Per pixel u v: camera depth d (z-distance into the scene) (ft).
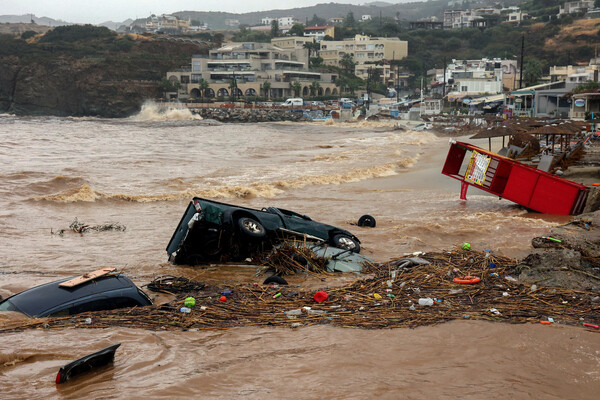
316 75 552.82
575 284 28.07
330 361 17.75
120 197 71.31
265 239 36.83
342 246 37.81
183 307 24.90
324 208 65.26
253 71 512.63
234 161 128.16
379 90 574.97
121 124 303.89
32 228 52.37
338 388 15.71
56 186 80.79
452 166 72.49
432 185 89.04
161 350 18.81
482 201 70.59
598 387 15.81
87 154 134.31
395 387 15.75
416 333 20.44
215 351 18.86
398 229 48.03
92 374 16.78
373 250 40.50
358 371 16.93
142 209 65.77
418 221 53.72
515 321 21.89
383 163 122.52
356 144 196.85
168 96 501.97
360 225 51.08
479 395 15.23
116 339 19.93
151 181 89.86
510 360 17.70
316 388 15.72
